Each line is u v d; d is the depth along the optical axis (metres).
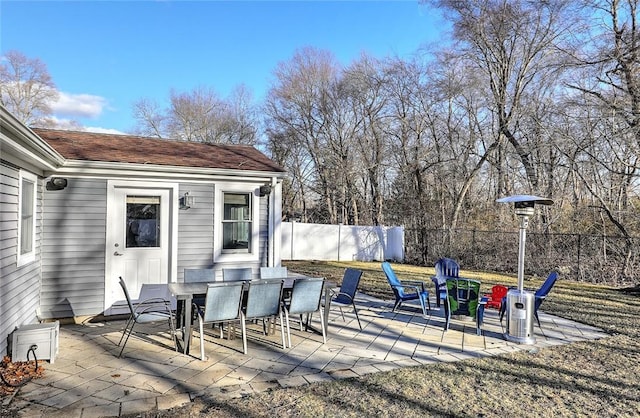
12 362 4.20
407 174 19.17
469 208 17.88
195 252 7.14
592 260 11.62
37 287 5.75
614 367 4.46
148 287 6.76
